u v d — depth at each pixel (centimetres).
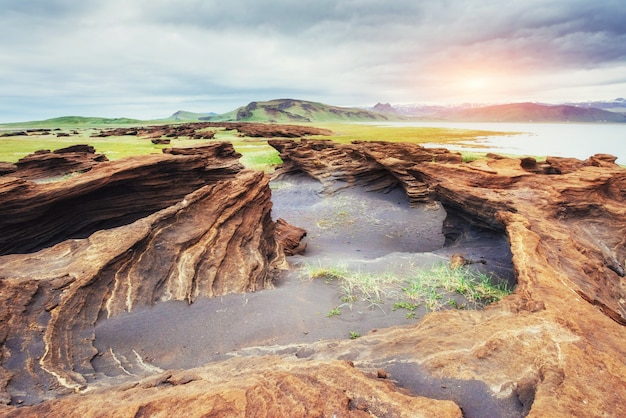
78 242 993
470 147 6781
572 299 659
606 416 364
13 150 5628
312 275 1142
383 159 2869
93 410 391
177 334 767
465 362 493
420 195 2647
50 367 589
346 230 2291
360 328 786
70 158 2812
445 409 384
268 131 9969
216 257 1090
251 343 743
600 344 511
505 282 1038
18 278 786
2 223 1384
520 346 501
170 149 2814
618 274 1127
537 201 1427
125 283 887
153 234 1055
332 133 11025
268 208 1580
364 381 437
